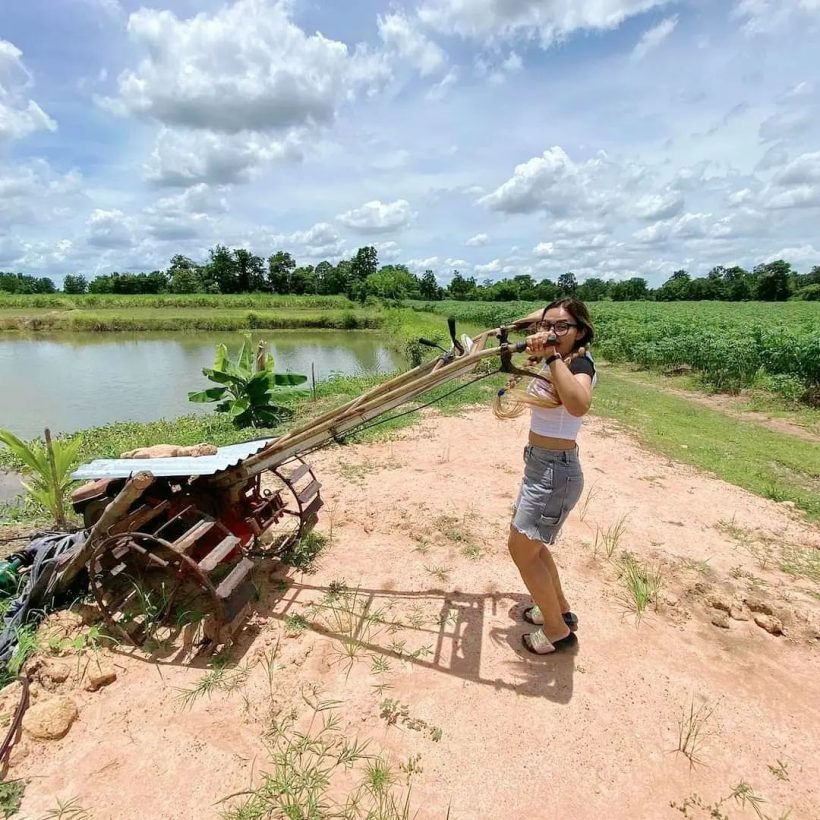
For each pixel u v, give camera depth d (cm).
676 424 918
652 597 385
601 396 1130
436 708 284
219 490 384
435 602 378
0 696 288
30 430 1041
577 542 458
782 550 464
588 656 325
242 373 962
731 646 342
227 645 329
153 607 351
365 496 547
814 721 284
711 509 542
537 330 303
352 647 326
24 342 2702
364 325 3891
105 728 270
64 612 355
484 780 244
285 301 5191
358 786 240
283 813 229
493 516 505
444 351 341
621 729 274
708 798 240
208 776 245
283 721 275
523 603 378
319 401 1123
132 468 361
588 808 233
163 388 1480
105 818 225
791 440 859
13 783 239
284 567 420
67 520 523
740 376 1285
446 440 748
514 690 297
